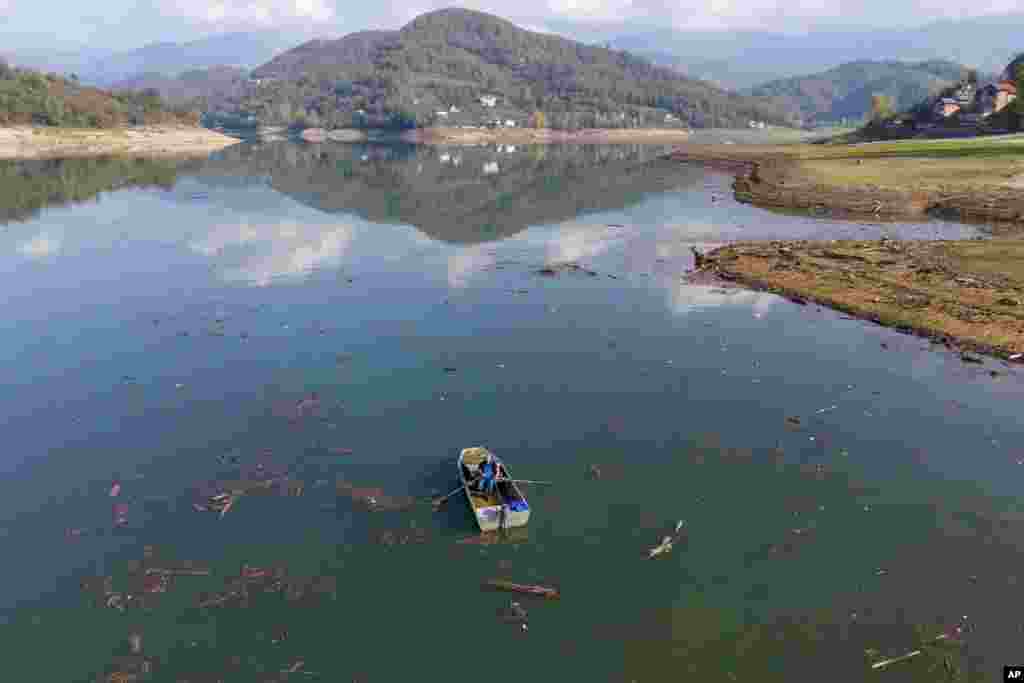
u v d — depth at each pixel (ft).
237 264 184.85
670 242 208.74
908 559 70.18
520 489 81.35
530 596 65.05
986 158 306.96
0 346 125.39
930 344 123.65
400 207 282.77
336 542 72.08
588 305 147.74
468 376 111.45
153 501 78.95
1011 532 74.33
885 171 296.30
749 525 75.51
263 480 82.58
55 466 86.07
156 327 135.13
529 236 222.07
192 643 59.88
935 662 57.98
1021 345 118.32
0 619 62.18
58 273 176.14
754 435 93.97
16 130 549.95
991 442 92.02
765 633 61.16
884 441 92.63
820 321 136.77
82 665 57.67
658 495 80.64
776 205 267.39
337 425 95.61
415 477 83.30
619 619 62.49
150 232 228.02
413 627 61.52
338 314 142.41
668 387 108.06
